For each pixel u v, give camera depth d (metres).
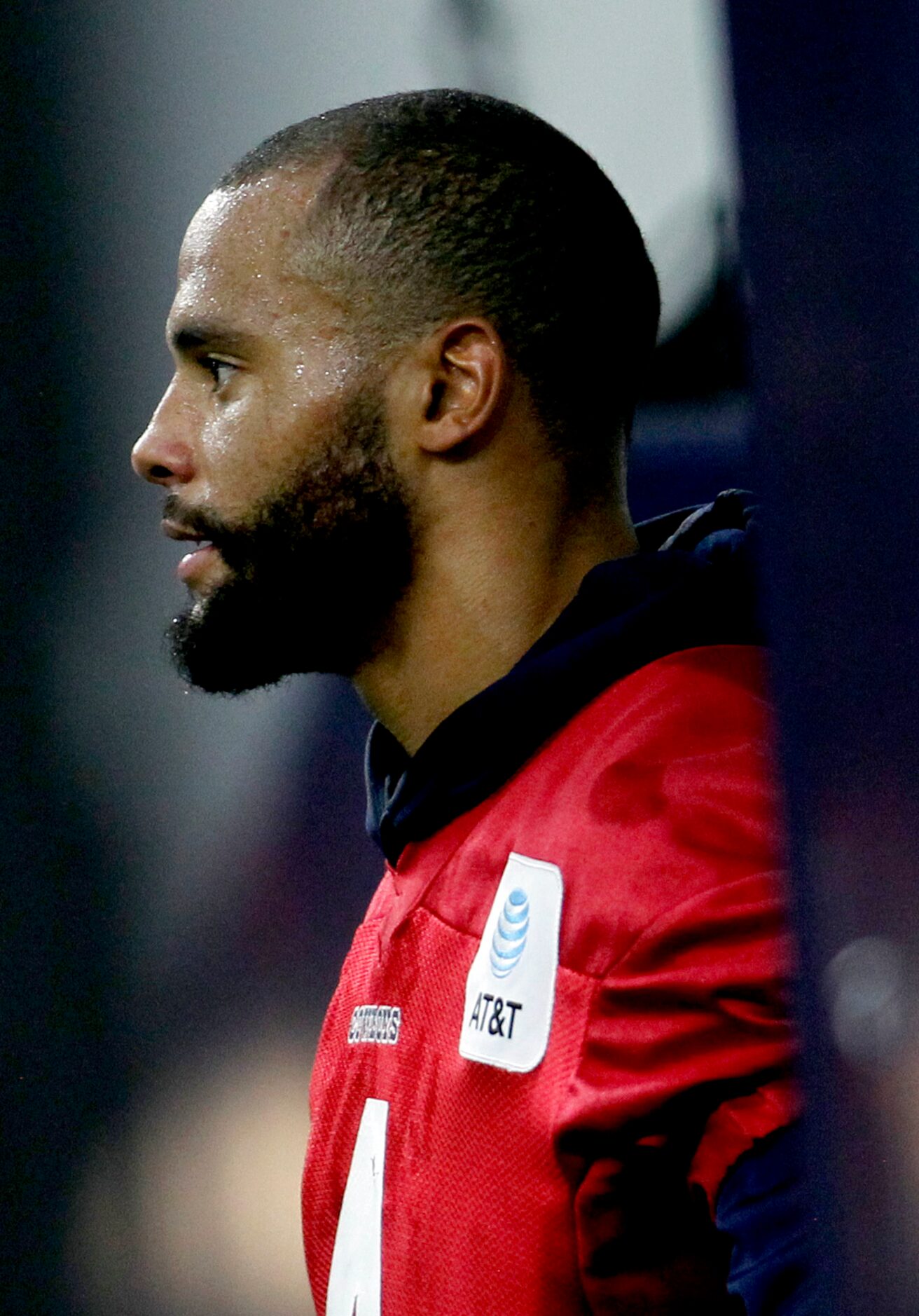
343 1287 3.67
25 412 6.70
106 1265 6.86
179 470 3.92
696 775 3.25
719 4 1.63
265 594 3.85
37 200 6.58
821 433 1.54
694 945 3.03
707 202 5.67
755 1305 2.66
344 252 3.77
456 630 3.84
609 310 3.95
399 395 3.75
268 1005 6.66
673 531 4.39
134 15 6.43
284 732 6.63
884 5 1.44
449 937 3.61
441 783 3.76
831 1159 1.59
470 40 5.93
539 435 3.82
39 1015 6.90
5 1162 6.92
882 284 1.46
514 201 3.84
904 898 1.49
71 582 6.77
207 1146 6.75
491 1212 3.24
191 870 6.75
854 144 1.48
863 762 1.53
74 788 6.82
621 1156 3.05
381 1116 3.65
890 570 1.48
